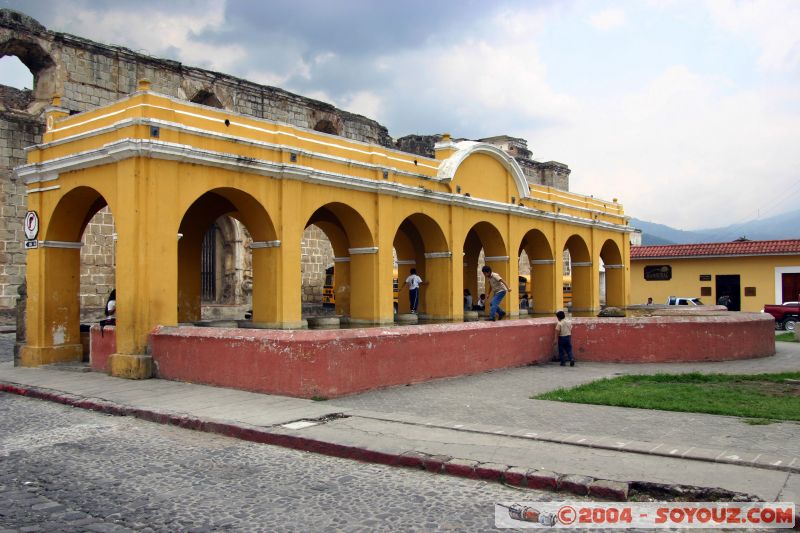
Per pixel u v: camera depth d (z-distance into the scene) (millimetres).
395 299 32562
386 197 19172
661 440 7691
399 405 10266
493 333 14703
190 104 14531
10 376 13883
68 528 5531
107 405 10445
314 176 16781
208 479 6863
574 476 6289
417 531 5363
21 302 16250
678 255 37594
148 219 13273
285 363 10977
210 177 14570
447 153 21906
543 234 26266
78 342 16250
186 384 12258
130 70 25781
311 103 32500
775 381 12828
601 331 16500
